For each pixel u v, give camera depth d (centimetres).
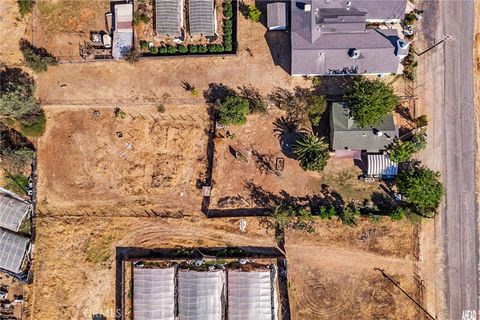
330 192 5309
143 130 5447
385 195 5269
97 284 5394
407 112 5306
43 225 5416
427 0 5356
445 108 5300
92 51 5469
